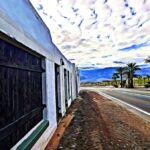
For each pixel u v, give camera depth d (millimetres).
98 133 6867
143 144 5715
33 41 4379
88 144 5691
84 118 9742
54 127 6746
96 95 28812
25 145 3428
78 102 17812
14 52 3420
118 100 20109
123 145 5621
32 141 3768
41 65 5598
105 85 96500
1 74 2885
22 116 3729
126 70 64438
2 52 2916
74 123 8539
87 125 8133
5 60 2990
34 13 5172
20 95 3674
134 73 62719
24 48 3848
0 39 2885
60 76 9117
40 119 5285
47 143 5434
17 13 3689
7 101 3061
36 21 5242
